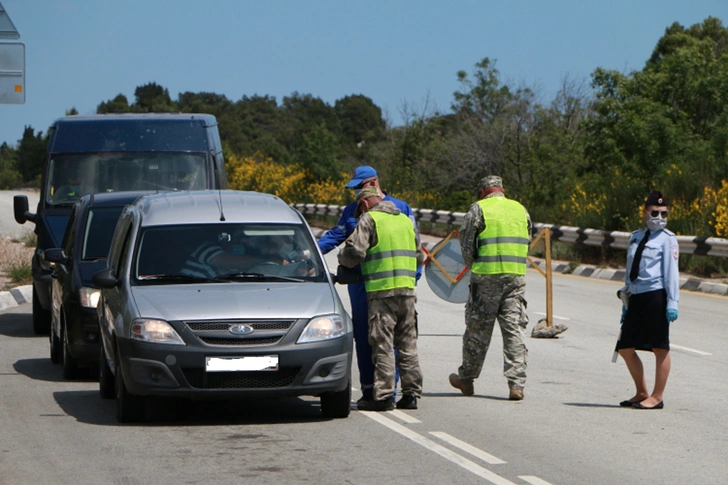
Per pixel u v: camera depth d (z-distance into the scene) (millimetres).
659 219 28453
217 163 53469
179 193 32500
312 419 27016
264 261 28328
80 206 39312
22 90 31391
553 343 42219
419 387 28578
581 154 114312
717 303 56562
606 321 49125
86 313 32906
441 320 49812
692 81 101438
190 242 28641
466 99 156000
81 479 20625
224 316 25156
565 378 34000
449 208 115625
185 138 52719
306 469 21406
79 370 34312
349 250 27469
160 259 28125
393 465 21797
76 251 36375
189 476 20828
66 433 25156
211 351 24844
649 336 28516
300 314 25625
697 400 30172
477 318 29891
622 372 35312
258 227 29297
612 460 22484
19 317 52625
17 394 31156
